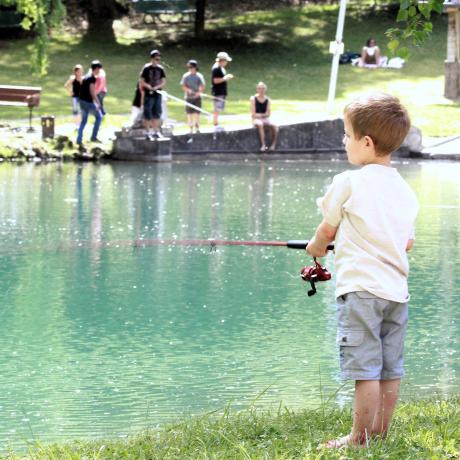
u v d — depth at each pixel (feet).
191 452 34.73
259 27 312.09
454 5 228.02
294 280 81.20
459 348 61.16
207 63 283.79
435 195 129.59
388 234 31.19
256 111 175.22
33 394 52.49
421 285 78.48
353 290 31.19
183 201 122.72
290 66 277.03
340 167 165.17
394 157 176.96
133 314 69.92
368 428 31.68
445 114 207.41
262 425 37.91
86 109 166.30
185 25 316.60
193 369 57.06
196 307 71.87
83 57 279.08
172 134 171.53
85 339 63.67
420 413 39.50
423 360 58.44
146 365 58.03
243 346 61.93
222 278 81.66
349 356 31.22
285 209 116.98
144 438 37.93
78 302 73.20
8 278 80.53
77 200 121.70
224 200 124.06
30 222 105.40
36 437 45.24
